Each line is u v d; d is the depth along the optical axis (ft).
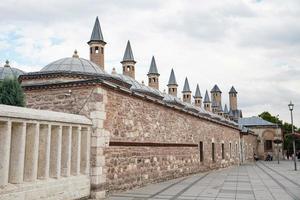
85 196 39.14
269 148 235.81
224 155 121.19
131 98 51.21
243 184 59.31
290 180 68.08
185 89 245.04
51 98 43.32
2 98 41.01
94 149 40.75
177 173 71.77
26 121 30.81
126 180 48.26
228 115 270.67
